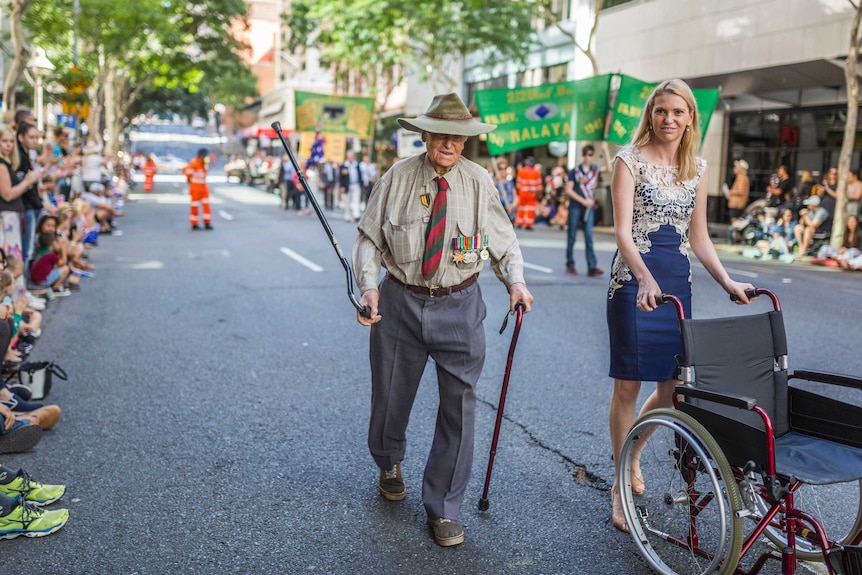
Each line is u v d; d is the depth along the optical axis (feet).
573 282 38.50
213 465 15.67
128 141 197.88
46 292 32.73
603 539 12.87
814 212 50.37
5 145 25.67
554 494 14.53
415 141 87.92
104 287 36.06
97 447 16.53
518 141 52.01
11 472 13.58
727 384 11.87
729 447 10.75
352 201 75.36
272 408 19.16
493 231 13.03
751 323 12.15
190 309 31.09
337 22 89.40
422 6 81.71
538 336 26.86
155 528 13.08
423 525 13.32
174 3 99.60
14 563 11.91
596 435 17.49
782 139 64.80
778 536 12.42
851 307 32.94
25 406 17.42
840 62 54.44
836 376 11.73
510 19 79.15
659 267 13.01
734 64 65.67
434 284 12.79
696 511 11.76
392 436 13.74
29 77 75.82
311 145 86.38
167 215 80.48
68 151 43.32
